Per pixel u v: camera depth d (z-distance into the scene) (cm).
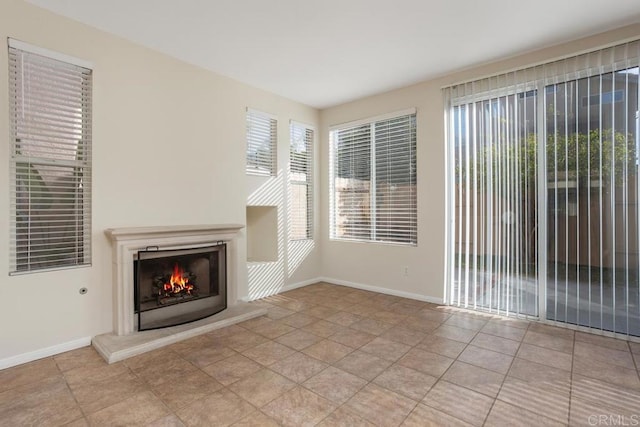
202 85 370
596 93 298
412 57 348
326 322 342
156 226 327
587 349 272
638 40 278
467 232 379
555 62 319
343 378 230
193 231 340
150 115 326
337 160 516
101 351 264
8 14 245
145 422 183
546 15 271
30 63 257
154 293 321
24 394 211
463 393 211
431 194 407
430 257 410
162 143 335
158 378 230
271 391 214
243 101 414
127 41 309
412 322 340
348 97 471
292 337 303
